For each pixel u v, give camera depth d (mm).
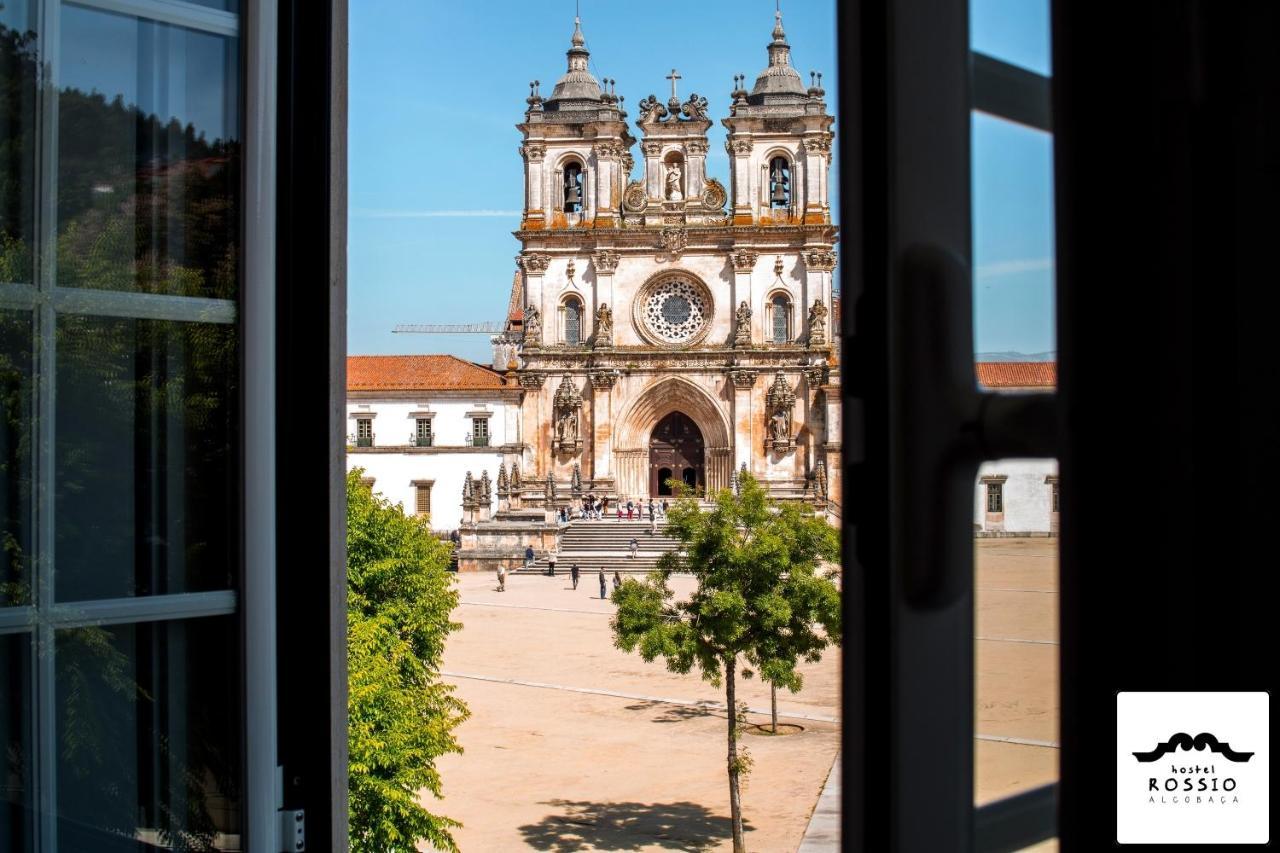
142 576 5207
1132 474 1723
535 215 103438
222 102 5355
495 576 92312
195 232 5336
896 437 2121
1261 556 1657
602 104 103312
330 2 5488
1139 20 1730
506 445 104250
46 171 5066
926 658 2100
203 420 5332
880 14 2150
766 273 101625
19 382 5016
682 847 30156
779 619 31344
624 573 90938
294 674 5395
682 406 102500
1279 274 1668
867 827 2152
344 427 5602
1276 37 1673
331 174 5484
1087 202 1770
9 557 4980
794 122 102000
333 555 5500
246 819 5277
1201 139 1694
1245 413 1674
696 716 44625
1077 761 1788
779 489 99938
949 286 2109
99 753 5094
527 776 36594
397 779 26281
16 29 5016
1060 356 1814
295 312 5434
